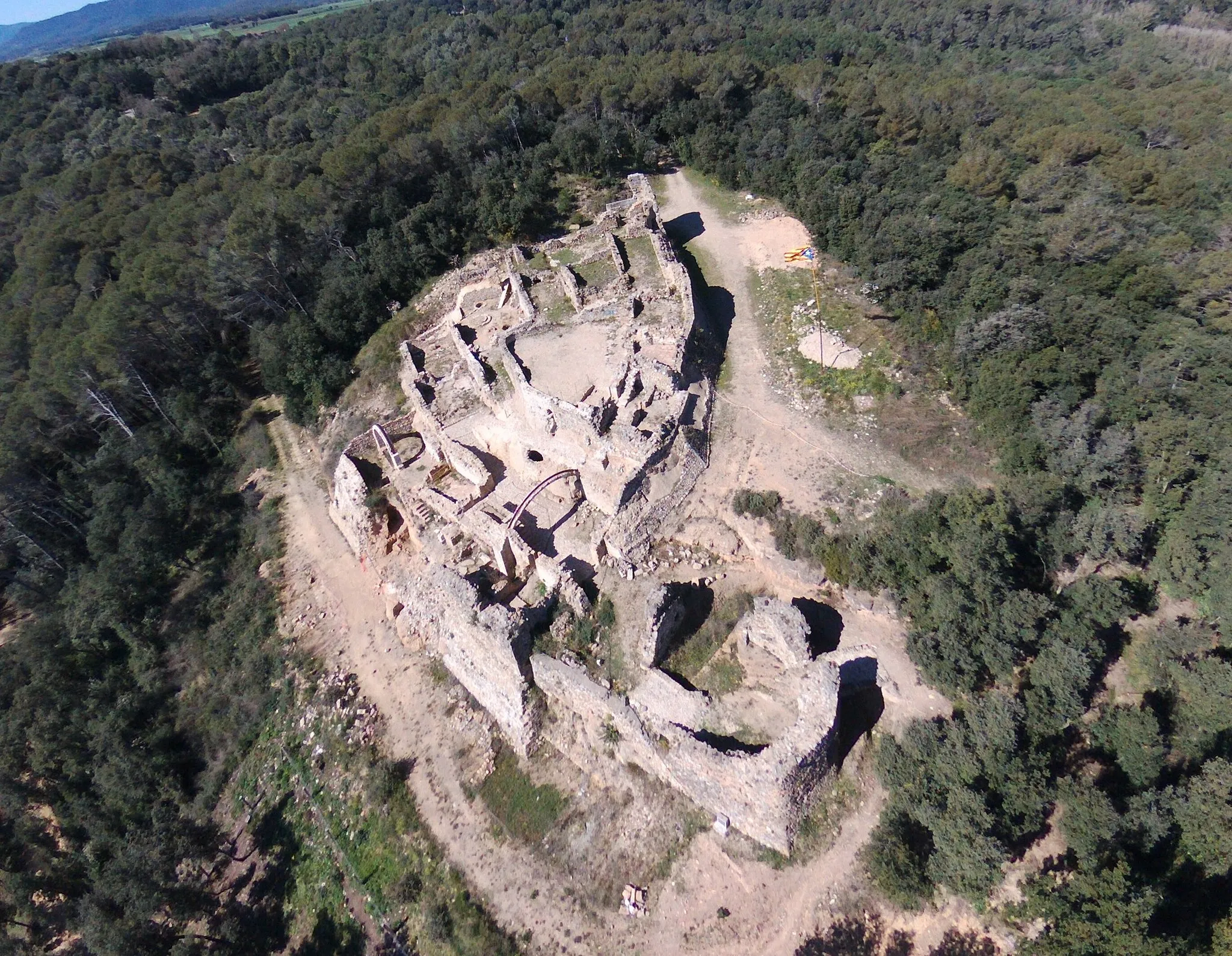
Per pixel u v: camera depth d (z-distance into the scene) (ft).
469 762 141.18
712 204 256.11
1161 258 180.55
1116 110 308.81
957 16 507.71
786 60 371.15
